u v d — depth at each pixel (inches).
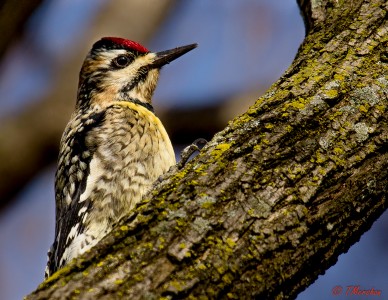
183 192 240.4
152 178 397.1
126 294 213.5
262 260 227.0
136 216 234.4
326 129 255.8
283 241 230.8
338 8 319.9
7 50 383.9
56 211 434.0
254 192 239.0
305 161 247.0
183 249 223.6
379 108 263.6
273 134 253.8
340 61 283.3
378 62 281.6
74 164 407.5
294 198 238.4
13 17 356.5
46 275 414.0
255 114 266.7
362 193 247.4
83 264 221.3
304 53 299.0
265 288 225.1
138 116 411.8
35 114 538.0
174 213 233.6
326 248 240.1
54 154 539.5
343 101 264.7
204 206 234.8
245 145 252.2
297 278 234.4
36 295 212.7
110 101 466.9
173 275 218.7
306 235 235.0
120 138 398.6
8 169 526.3
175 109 561.0
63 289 213.9
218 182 242.2
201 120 554.6
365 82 271.7
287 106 261.9
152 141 403.2
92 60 476.4
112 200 386.6
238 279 222.5
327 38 302.5
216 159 250.2
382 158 254.7
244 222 231.6
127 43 482.9
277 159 246.8
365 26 298.2
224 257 223.5
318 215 238.4
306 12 342.0
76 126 430.3
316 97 264.7
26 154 529.7
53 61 557.6
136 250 224.4
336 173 246.4
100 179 389.1
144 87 480.4
